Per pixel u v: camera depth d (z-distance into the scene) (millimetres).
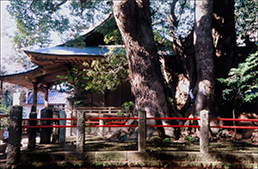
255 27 11609
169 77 12945
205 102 8352
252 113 9266
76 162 5605
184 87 12117
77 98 14445
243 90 9266
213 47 9352
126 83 15766
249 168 5516
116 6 7820
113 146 6676
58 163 5570
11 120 5582
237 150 6094
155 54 8562
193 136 7996
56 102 28719
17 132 5570
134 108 8758
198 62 8914
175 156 5613
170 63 13219
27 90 30438
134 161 5613
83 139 5738
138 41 8289
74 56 13109
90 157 5645
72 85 15352
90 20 14008
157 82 8383
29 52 12594
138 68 8445
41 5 12242
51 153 5637
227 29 9602
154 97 8258
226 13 9453
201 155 5613
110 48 12742
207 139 5695
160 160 5617
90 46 15086
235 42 10008
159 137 7598
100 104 15648
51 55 12945
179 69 12727
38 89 16312
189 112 8719
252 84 9141
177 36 12328
